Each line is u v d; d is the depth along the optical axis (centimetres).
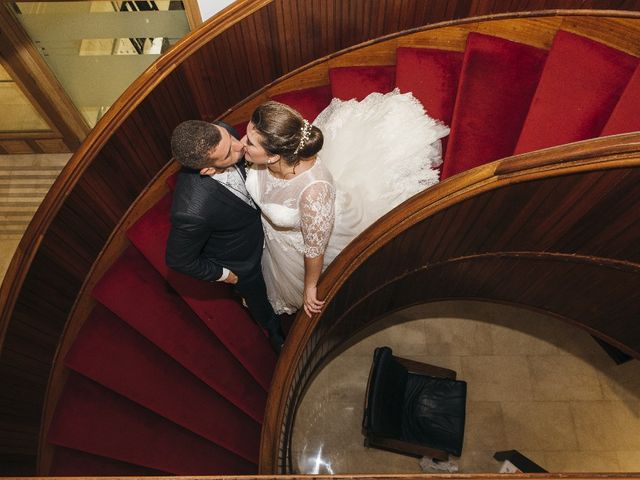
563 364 457
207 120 343
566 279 310
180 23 355
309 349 323
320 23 316
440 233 281
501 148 286
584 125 278
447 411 396
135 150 310
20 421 318
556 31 310
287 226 229
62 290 321
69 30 354
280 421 298
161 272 326
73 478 161
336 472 433
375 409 363
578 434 439
